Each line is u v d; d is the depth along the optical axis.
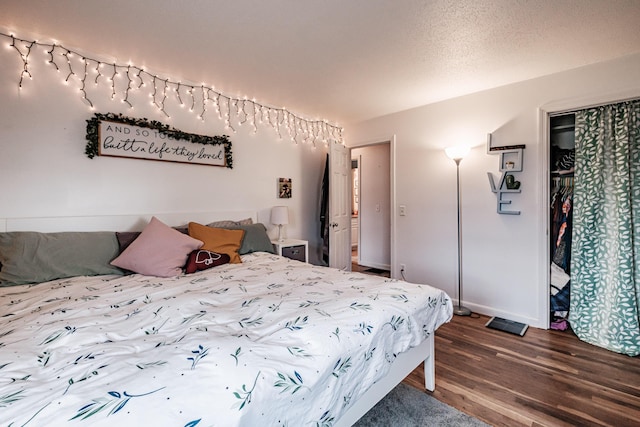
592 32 1.99
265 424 0.85
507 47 2.21
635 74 2.27
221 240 2.62
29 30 2.08
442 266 3.41
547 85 2.67
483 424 1.57
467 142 3.17
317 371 1.03
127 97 2.58
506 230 2.94
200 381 0.84
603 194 2.44
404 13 1.82
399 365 1.58
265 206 3.64
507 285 2.95
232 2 1.73
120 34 2.10
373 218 5.25
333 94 3.22
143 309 1.42
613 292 2.36
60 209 2.30
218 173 3.21
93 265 2.12
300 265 2.45
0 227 2.06
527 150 2.79
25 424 0.67
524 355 2.28
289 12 1.82
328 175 4.02
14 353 0.99
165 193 2.84
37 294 1.64
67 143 2.32
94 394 0.77
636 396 1.78
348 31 2.02
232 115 3.28
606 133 2.42
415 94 3.19
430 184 3.49
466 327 2.79
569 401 1.75
